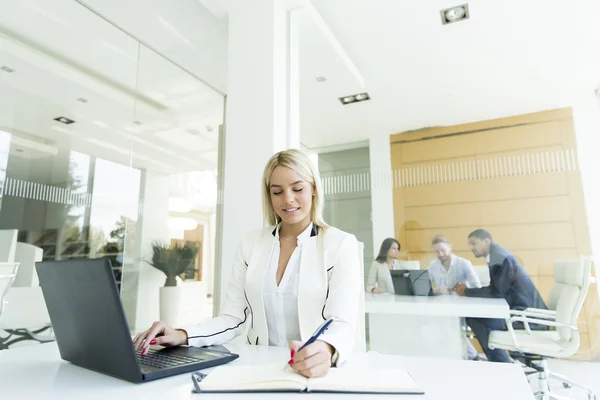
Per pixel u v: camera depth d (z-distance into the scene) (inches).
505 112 75.9
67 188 84.4
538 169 71.2
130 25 97.0
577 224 67.0
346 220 87.7
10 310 69.0
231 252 85.3
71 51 91.3
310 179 49.1
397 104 86.9
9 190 74.5
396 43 87.8
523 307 69.7
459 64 82.0
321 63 94.5
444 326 75.9
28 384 28.6
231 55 93.1
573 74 71.4
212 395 25.8
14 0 81.4
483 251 74.2
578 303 65.4
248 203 85.3
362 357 37.1
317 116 94.0
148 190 99.2
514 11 77.5
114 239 91.0
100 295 28.6
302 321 43.5
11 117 79.7
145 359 34.2
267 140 85.4
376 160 86.7
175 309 92.9
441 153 80.5
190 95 102.7
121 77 99.2
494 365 33.2
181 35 101.0
